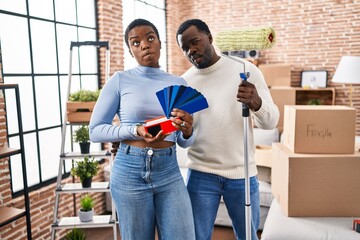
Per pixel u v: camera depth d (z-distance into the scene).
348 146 2.19
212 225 1.84
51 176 3.43
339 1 5.32
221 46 1.67
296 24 5.59
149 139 1.31
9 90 2.93
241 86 1.50
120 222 1.47
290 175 2.20
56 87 3.47
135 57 1.47
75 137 2.83
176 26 6.04
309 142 2.21
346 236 2.02
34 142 3.21
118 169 1.44
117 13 4.25
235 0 5.86
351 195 2.19
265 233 2.16
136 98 1.41
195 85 1.78
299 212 2.23
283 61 5.74
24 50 3.07
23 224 2.91
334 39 5.42
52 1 3.38
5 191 2.72
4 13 2.86
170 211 1.43
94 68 4.03
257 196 1.80
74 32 3.68
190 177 1.83
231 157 1.74
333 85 5.53
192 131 1.48
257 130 4.11
